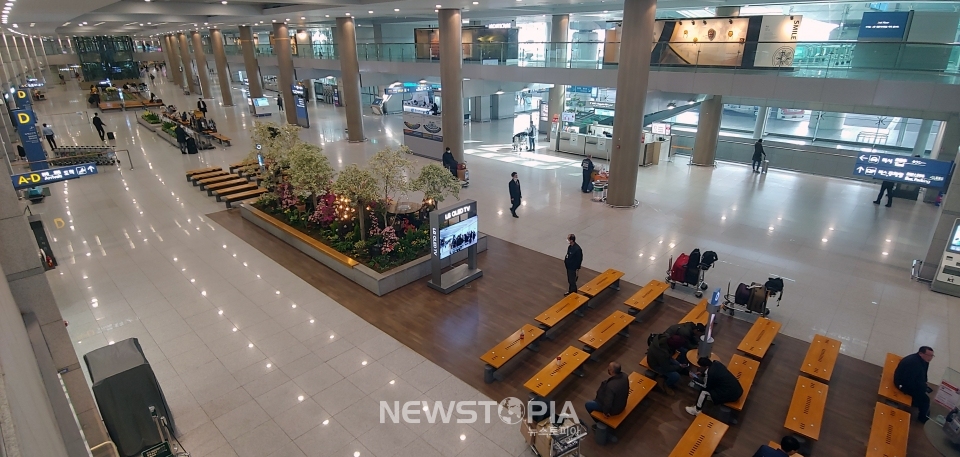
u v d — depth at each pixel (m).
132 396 6.25
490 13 24.47
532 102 36.78
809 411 6.71
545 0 16.30
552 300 10.28
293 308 9.99
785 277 11.14
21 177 12.34
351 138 25.11
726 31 15.25
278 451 6.59
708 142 20.52
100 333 9.17
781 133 27.52
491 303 10.16
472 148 24.23
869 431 6.92
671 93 17.75
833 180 18.69
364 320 9.57
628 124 14.77
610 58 17.64
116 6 17.09
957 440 6.39
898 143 23.69
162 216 15.01
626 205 15.56
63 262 12.02
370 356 8.50
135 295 10.48
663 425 7.01
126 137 26.80
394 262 11.09
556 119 23.42
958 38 17.55
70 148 21.36
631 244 12.90
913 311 9.82
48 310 6.73
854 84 12.59
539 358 8.45
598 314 9.74
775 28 14.63
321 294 10.53
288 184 14.28
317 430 6.94
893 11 19.09
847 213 15.09
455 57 18.95
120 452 6.30
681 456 6.03
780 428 6.95
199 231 13.90
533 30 34.84
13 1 9.52
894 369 7.64
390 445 6.68
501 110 32.88
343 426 7.00
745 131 28.25
